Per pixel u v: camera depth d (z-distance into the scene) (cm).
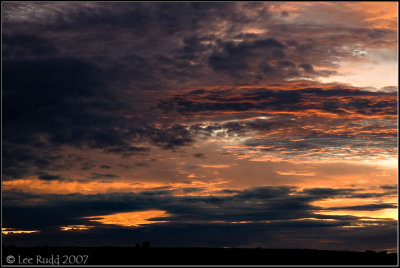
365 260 4662
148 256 4784
